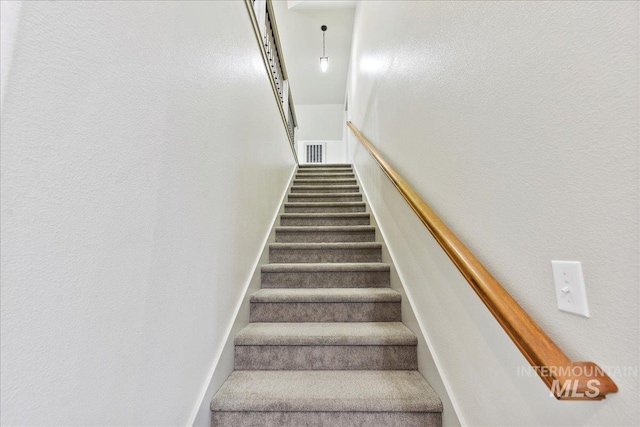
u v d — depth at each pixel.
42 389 0.45
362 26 3.66
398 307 1.63
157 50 0.78
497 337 0.76
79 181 0.52
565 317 0.55
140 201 0.69
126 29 0.66
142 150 0.71
